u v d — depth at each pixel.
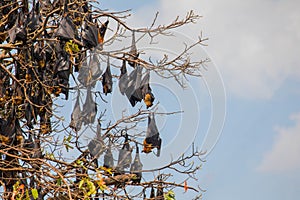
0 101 44.00
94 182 39.88
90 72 42.69
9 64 46.31
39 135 43.50
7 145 40.78
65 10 43.56
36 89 43.91
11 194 40.81
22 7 43.44
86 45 43.66
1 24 43.41
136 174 42.12
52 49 43.84
